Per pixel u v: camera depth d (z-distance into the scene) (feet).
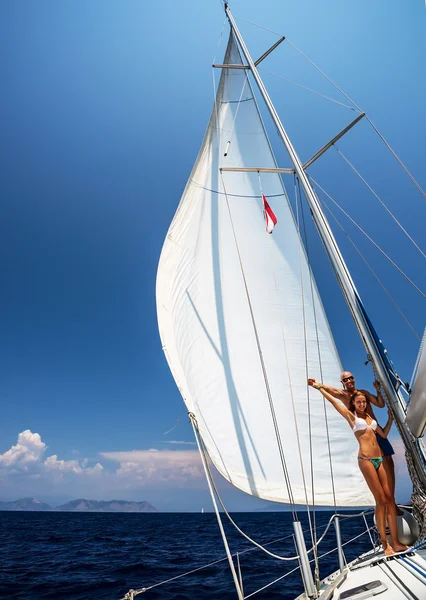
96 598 37.32
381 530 13.87
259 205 25.54
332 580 13.38
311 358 21.21
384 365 14.15
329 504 18.30
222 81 30.07
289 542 74.95
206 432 18.58
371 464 14.34
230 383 20.33
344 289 15.47
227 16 28.94
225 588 39.52
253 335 21.70
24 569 53.88
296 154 19.20
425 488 12.92
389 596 10.46
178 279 24.06
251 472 18.24
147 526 195.11
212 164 26.99
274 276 23.26
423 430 12.03
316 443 19.36
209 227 24.98
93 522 256.52
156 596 37.24
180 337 21.88
